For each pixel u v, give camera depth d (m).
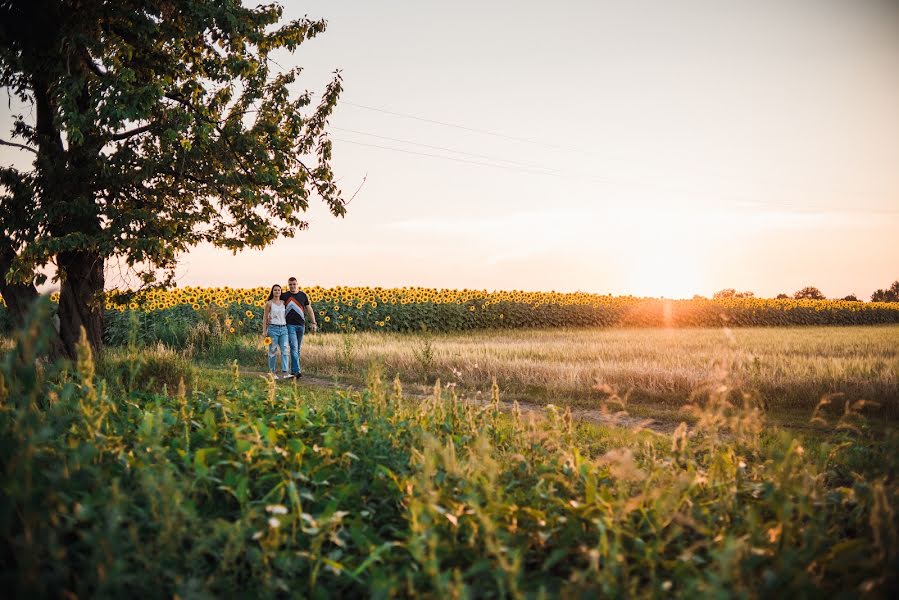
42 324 2.87
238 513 3.43
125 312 19.86
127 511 3.10
